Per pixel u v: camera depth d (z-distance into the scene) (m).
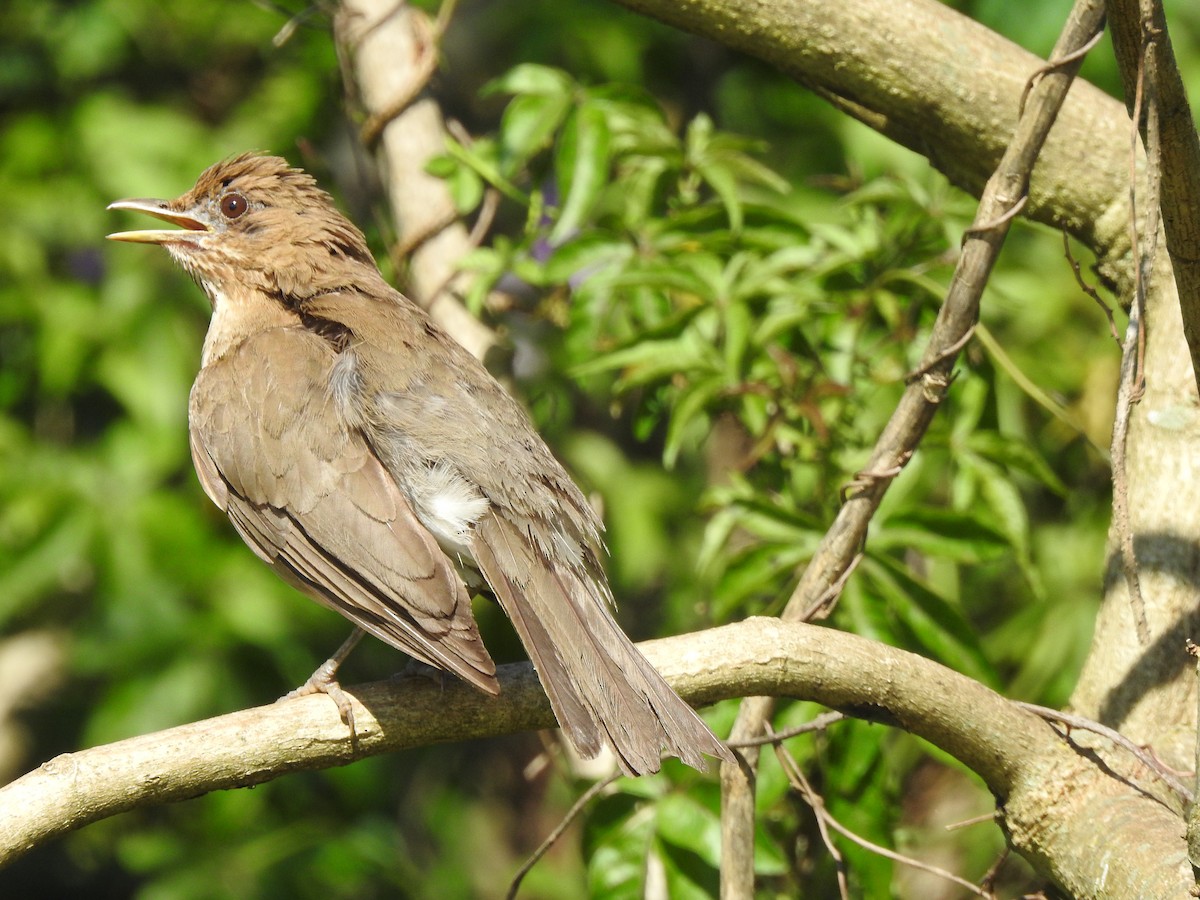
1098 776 7.11
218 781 6.53
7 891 17.14
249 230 9.06
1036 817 7.10
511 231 14.13
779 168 14.41
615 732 6.60
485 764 17.09
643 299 10.55
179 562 13.88
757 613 9.92
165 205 9.19
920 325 10.25
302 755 6.66
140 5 14.88
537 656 6.96
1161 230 8.22
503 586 7.39
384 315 8.55
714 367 9.90
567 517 7.84
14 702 15.55
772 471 10.38
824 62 8.58
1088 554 11.96
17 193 14.50
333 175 12.06
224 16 14.98
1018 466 9.59
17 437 14.41
